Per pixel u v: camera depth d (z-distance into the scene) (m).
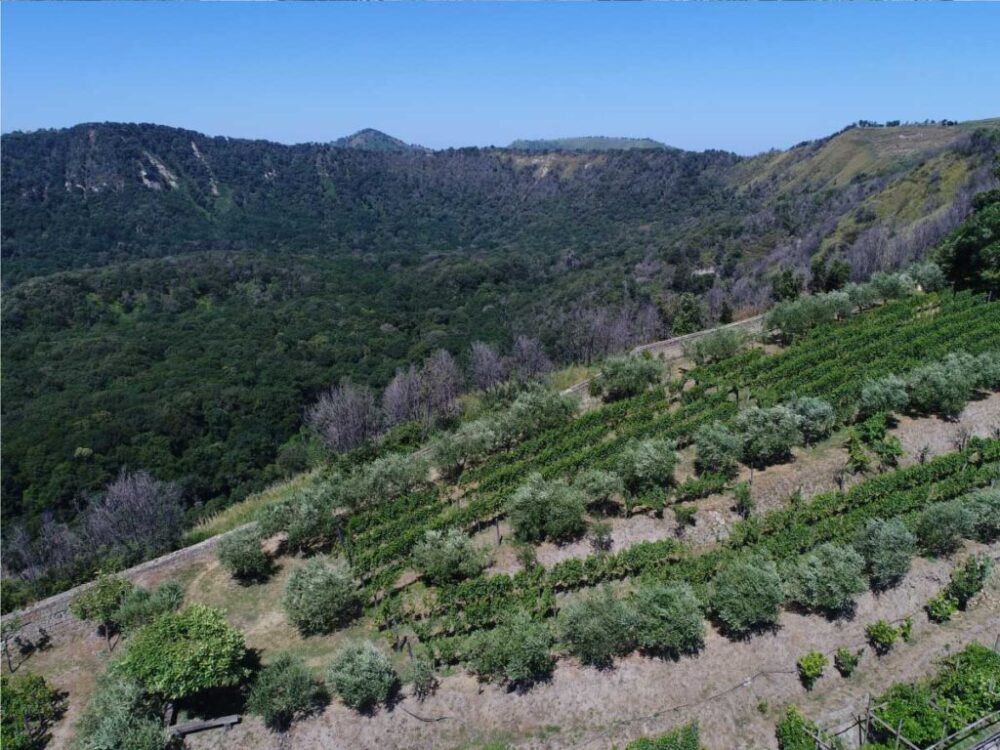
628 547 22.95
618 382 35.38
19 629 21.77
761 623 19.20
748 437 26.30
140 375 65.44
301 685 17.59
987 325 35.44
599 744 16.64
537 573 21.23
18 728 17.86
